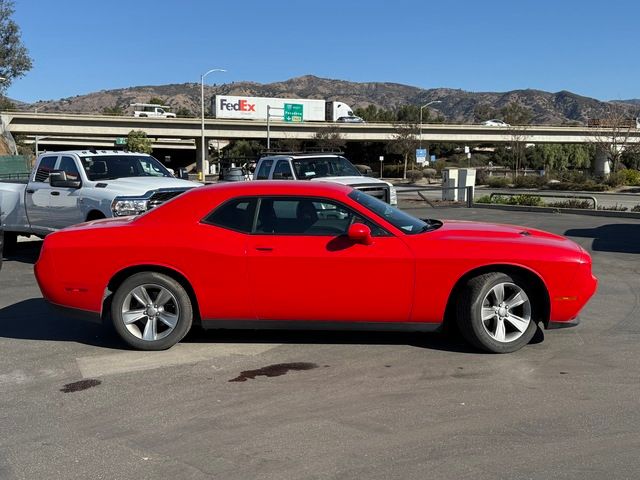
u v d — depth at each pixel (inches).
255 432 170.9
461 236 236.7
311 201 238.8
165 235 237.3
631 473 146.5
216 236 235.6
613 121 2335.1
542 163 3462.1
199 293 235.3
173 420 179.8
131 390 203.5
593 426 171.9
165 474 149.1
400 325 235.1
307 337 257.4
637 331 264.8
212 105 3189.0
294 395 196.9
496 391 197.8
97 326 281.0
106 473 150.1
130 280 238.5
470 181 1055.6
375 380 208.7
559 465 150.6
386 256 228.5
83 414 185.3
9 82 2532.0
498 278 229.8
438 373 214.5
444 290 229.3
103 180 434.3
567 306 231.3
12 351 245.6
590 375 211.5
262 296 233.0
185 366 225.5
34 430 174.9
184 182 443.8
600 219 719.7
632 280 376.8
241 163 1298.0
